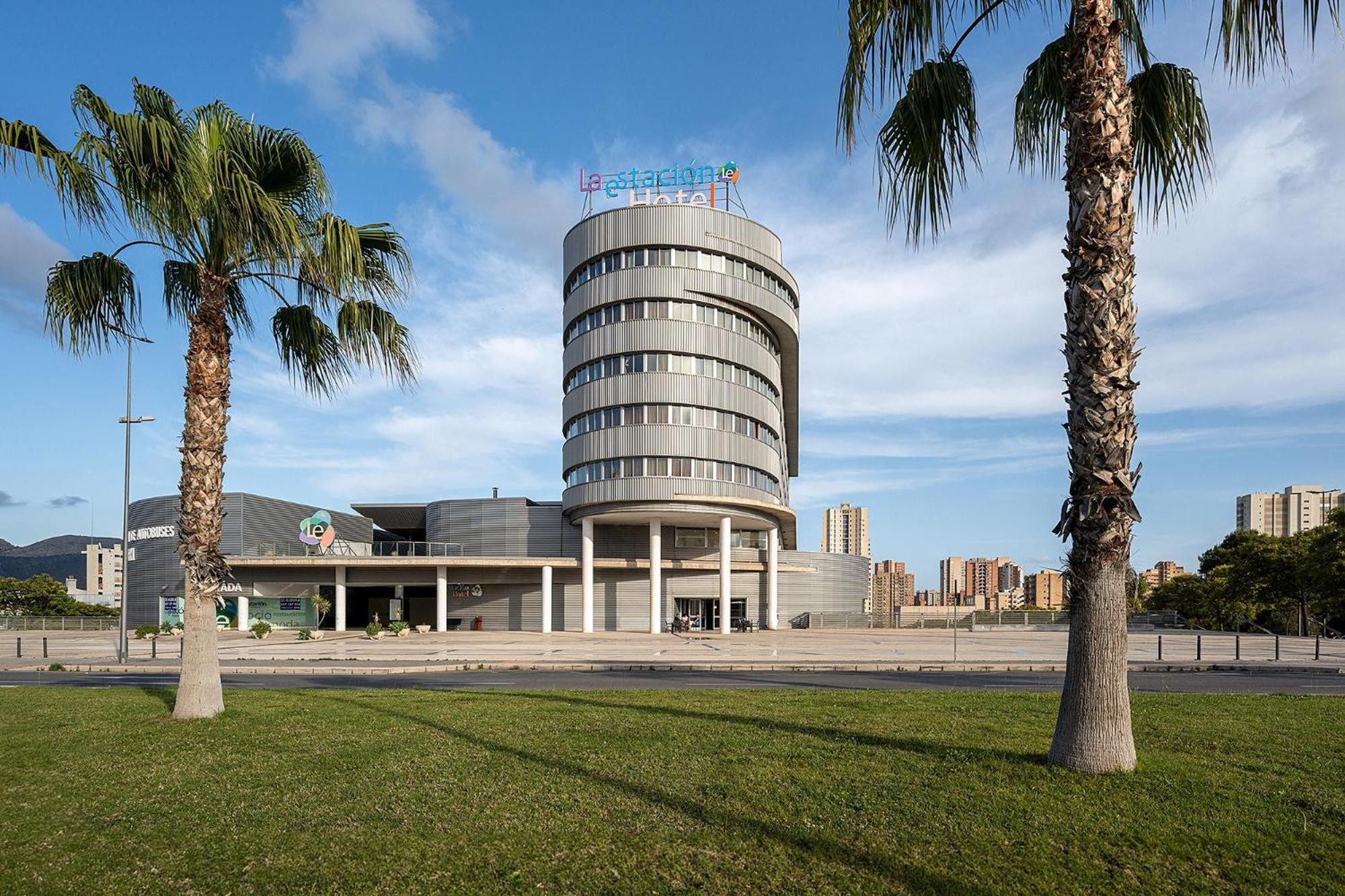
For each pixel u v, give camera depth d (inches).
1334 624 1914.4
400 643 1494.8
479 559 1987.0
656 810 265.6
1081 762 307.4
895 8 300.4
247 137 443.8
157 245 443.8
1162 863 218.7
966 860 220.8
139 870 218.7
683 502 1888.5
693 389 1902.1
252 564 2015.3
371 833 245.9
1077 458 307.3
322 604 1945.1
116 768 331.0
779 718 454.3
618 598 2128.4
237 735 404.5
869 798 275.6
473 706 524.7
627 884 207.5
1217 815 254.2
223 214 408.8
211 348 466.0
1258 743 370.6
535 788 293.0
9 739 393.7
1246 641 1603.1
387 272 498.0
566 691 634.2
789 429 3164.4
